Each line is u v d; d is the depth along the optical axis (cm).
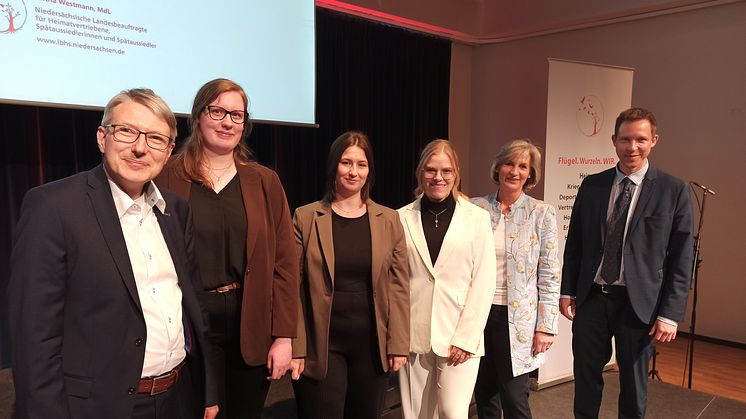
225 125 133
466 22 553
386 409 224
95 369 96
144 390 105
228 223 135
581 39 488
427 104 524
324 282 160
